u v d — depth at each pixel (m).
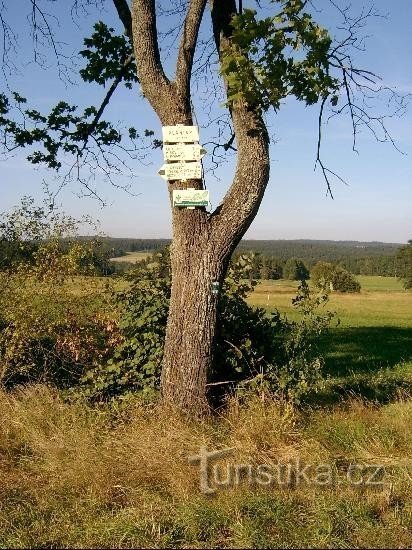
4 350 7.05
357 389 8.45
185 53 5.80
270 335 6.55
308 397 6.49
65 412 5.39
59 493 4.25
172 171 5.67
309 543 3.66
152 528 3.79
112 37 7.17
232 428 5.15
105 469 4.39
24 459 4.74
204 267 5.62
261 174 5.70
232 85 5.42
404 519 3.96
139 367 6.42
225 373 6.20
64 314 7.29
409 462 4.84
